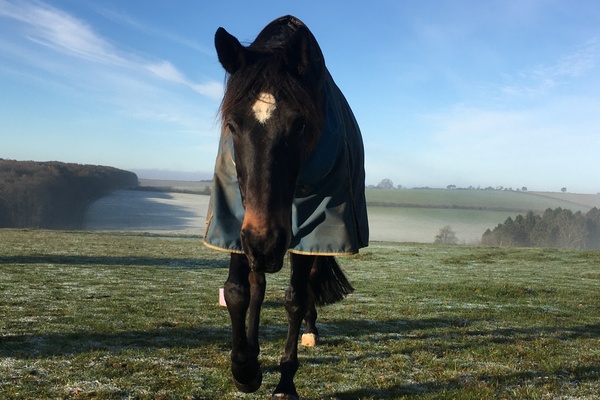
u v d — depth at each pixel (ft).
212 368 13.26
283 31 11.16
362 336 18.11
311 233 11.20
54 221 207.00
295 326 11.12
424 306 25.94
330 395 11.55
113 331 17.22
